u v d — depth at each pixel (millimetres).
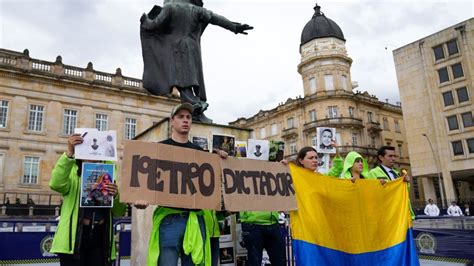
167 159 3182
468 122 36219
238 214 4484
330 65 48812
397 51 43406
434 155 38594
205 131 4652
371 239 4191
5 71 30547
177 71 5188
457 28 37688
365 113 50875
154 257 2889
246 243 4035
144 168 3053
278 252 4129
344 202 4199
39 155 31219
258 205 3594
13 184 29609
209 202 3242
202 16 5523
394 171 5309
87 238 3227
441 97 38531
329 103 47969
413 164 40469
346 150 45875
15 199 29109
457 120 37031
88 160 3365
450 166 37000
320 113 48531
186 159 3285
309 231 3902
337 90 47969
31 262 7672
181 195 3111
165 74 5320
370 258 4105
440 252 7844
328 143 5180
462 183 45031
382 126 53344
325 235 3967
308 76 50812
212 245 3352
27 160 30750
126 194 2920
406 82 42125
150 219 4215
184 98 5156
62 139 32438
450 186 36625
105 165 3273
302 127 51406
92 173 3211
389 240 4293
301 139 51375
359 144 48031
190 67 5242
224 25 5645
